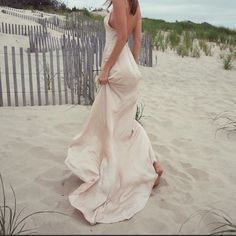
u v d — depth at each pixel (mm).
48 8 38625
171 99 7441
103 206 3084
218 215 3242
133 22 3432
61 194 3414
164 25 24422
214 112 6668
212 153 4797
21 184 3555
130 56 3400
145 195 3312
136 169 3334
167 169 4133
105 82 3328
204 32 21266
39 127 5098
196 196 3592
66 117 5617
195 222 3113
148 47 11219
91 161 3316
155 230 2959
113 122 3340
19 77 8305
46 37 13086
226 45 17641
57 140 4656
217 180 4008
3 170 3814
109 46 3326
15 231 2867
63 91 7191
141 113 5863
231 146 5094
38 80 6227
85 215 2984
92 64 6473
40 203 3260
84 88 6516
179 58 13469
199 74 10555
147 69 10758
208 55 14680
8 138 4621
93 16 28562
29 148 4352
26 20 21812
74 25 20188
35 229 2900
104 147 3355
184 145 5012
